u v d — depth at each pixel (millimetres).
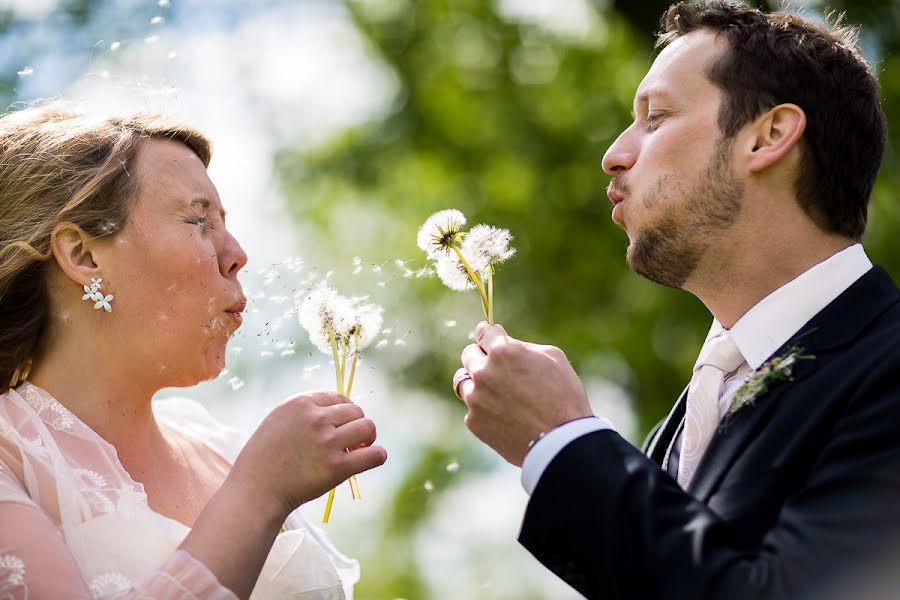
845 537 1741
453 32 8883
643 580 1859
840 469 1820
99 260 2371
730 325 2320
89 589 2035
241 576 2062
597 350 7891
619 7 8266
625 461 1959
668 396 7695
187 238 2400
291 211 8633
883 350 1954
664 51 2383
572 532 1943
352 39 8922
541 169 8352
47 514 2131
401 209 8688
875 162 2295
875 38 7719
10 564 1957
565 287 8102
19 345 2373
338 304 2453
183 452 2629
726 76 2238
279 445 2213
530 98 8523
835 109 2207
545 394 2082
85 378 2377
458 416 8438
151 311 2371
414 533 8297
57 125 2504
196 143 2598
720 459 2068
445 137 8680
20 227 2363
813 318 2137
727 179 2205
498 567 8023
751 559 1835
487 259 2418
